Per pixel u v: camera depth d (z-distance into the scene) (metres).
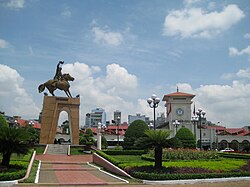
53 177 19.42
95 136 66.31
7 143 18.33
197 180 18.06
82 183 16.64
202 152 30.39
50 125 43.62
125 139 39.69
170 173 18.31
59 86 44.75
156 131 19.83
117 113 108.56
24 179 17.17
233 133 76.38
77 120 44.91
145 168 19.78
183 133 44.38
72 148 41.12
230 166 22.47
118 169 21.73
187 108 70.38
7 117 76.19
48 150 38.50
